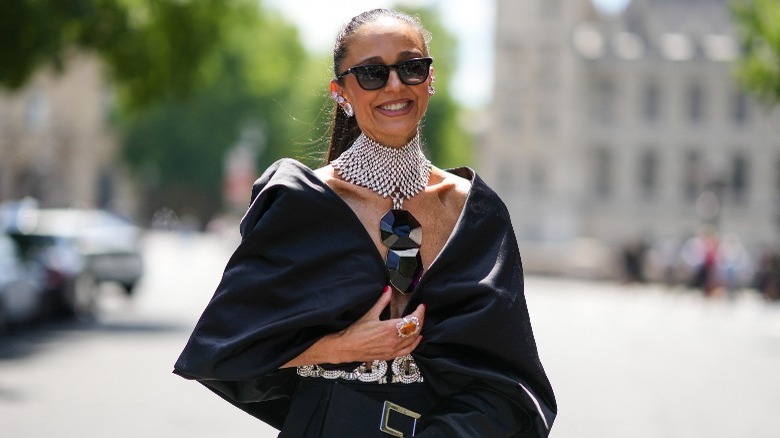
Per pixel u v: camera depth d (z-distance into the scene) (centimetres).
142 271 3575
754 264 7300
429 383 453
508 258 458
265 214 439
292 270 436
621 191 13275
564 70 12975
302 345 437
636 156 13288
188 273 5806
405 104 466
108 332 2673
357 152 471
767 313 5000
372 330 439
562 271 7862
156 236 12169
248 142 10975
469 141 13600
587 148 13300
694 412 1622
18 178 10212
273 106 10781
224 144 10856
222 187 11062
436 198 473
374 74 460
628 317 4150
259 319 436
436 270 447
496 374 443
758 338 3294
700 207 6956
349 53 469
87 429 1317
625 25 13500
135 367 1983
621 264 6788
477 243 455
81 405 1518
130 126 10694
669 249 7238
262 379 463
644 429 1440
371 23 468
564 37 12962
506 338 447
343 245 441
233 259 443
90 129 10519
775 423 1534
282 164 455
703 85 13275
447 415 446
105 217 3578
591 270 7819
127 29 3106
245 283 437
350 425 452
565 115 12988
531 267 7919
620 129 13300
